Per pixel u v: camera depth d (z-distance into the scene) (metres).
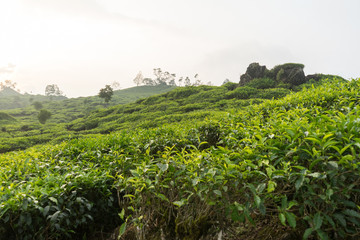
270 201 2.36
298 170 2.34
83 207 3.40
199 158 2.74
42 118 46.22
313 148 2.17
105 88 65.38
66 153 5.84
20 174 4.66
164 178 2.84
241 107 20.02
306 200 2.09
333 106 5.02
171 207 2.69
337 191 2.02
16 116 63.09
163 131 6.43
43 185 3.53
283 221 2.03
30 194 3.19
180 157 3.02
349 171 2.02
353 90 5.66
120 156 4.50
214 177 2.41
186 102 29.81
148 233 2.81
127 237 3.35
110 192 3.74
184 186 2.67
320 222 1.94
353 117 2.47
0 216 2.87
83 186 3.62
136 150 4.59
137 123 24.27
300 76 27.39
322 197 2.00
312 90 6.60
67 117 57.97
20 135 32.50
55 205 3.23
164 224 2.74
